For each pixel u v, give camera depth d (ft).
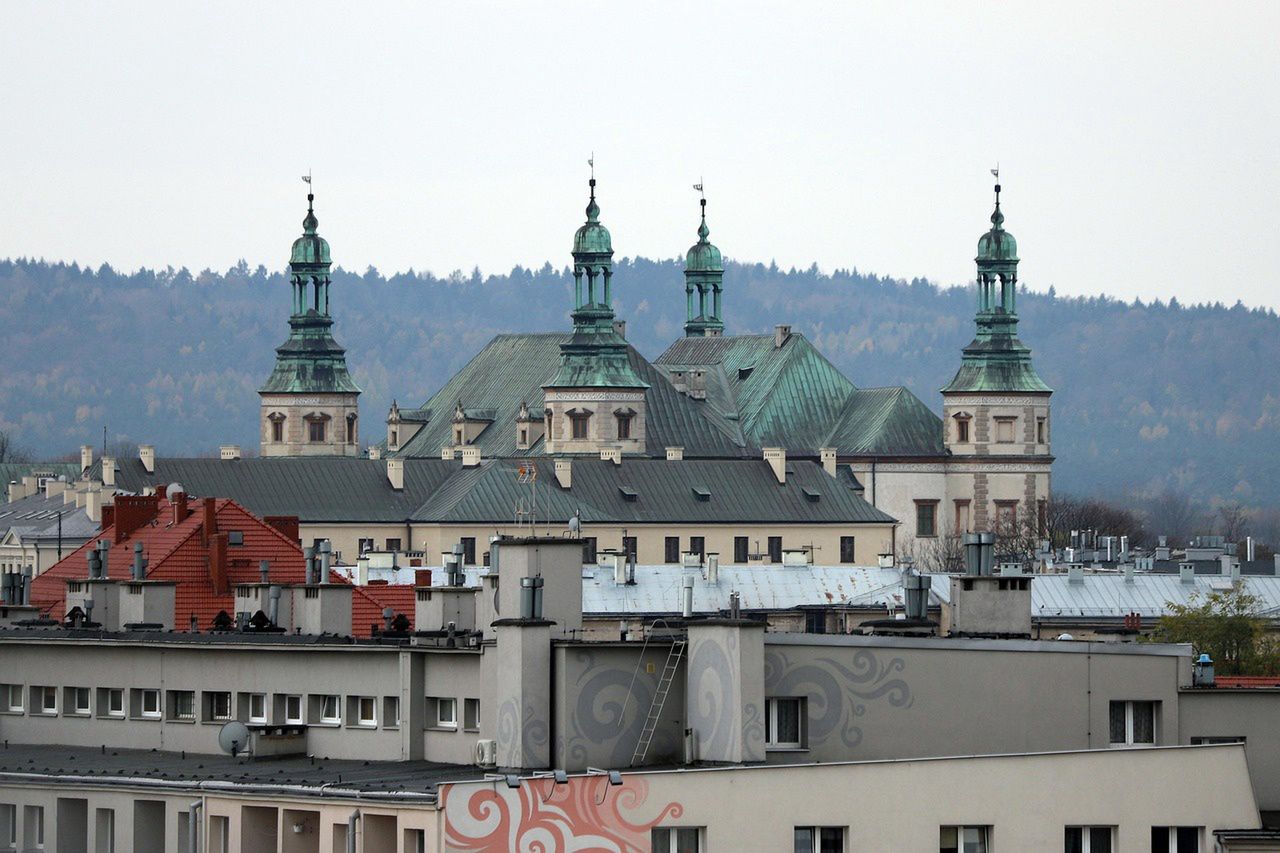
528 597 597.52
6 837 634.84
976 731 606.96
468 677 620.90
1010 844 573.33
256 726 648.38
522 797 532.32
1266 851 588.09
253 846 580.30
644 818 542.16
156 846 608.19
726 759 579.07
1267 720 631.15
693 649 585.63
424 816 533.14
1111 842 584.40
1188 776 590.55
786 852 554.87
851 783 560.20
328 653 651.66
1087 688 619.67
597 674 585.63
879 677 602.44
